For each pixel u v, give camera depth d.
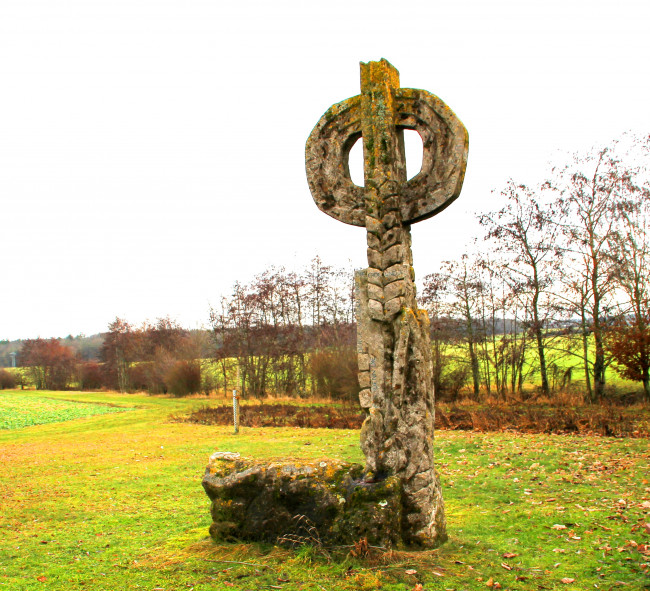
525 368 33.94
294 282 38.91
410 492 5.29
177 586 4.72
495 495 7.82
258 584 4.64
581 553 5.21
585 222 23.41
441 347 29.45
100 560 5.64
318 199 6.08
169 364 44.03
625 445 10.83
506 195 25.45
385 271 5.57
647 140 21.88
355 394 28.42
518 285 25.52
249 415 21.14
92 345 88.38
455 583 4.51
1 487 9.69
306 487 5.35
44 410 33.50
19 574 5.33
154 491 9.00
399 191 5.66
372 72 5.71
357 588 4.44
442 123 5.48
